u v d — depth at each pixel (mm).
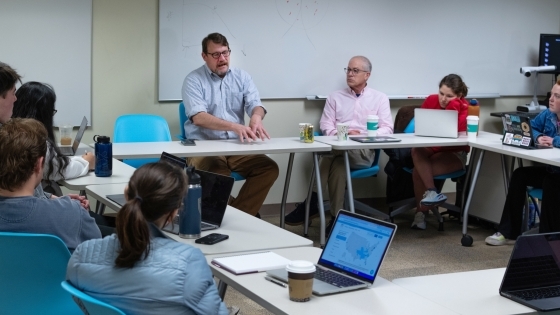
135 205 1796
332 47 5789
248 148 4453
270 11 5539
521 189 4887
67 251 2217
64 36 4992
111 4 5105
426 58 6137
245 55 5520
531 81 6570
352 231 2350
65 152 4008
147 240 1788
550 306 2055
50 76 5000
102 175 3678
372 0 5859
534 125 4957
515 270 2176
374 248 2254
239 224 2889
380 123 5629
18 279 2252
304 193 5977
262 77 5605
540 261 2234
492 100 6480
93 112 5184
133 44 5219
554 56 6273
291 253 2514
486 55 6359
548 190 4535
